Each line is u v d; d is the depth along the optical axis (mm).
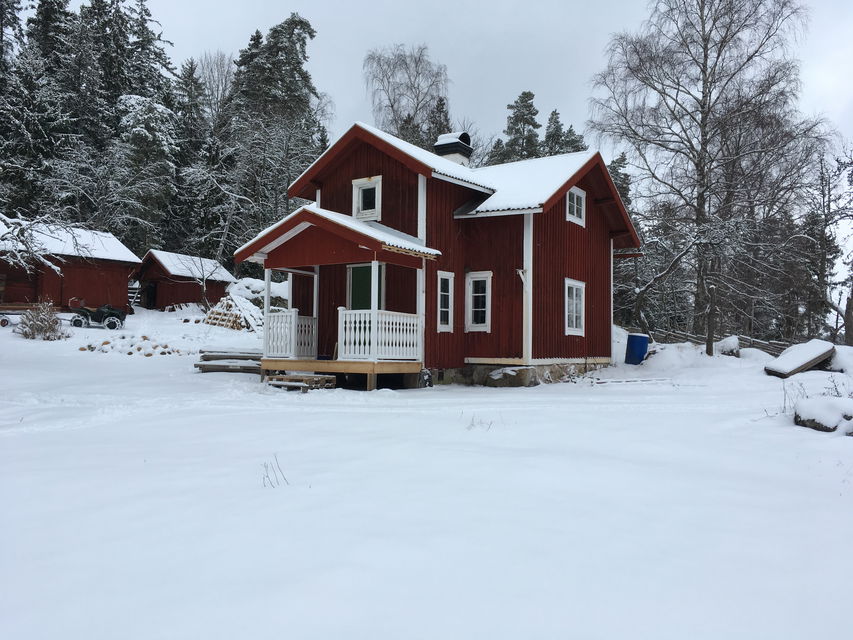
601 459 6734
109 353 20266
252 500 5203
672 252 24453
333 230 14203
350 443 7562
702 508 5090
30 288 29375
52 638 3023
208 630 3055
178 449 7422
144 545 4234
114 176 36750
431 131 37344
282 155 38969
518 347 16422
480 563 3861
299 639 2953
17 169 33125
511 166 19781
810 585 3656
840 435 7965
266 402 11906
